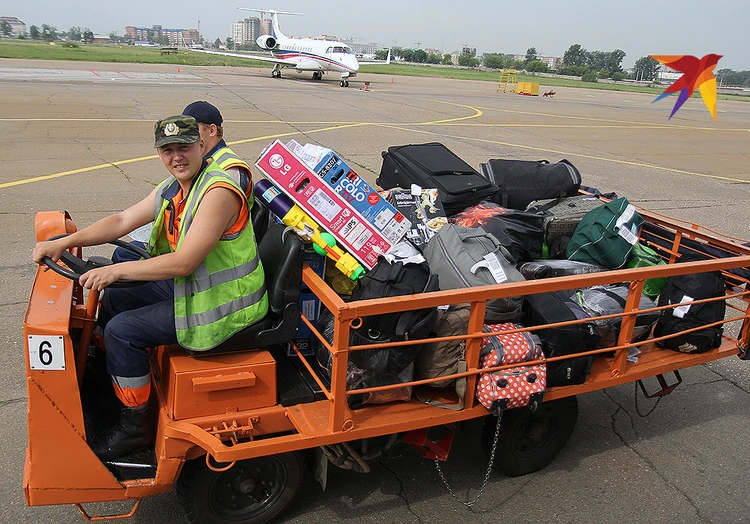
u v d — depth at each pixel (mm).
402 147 5031
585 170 13164
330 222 3072
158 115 16484
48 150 11266
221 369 2635
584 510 3344
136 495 2625
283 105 20859
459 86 45594
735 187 12797
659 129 23281
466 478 3551
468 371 2900
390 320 2719
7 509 3002
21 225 7109
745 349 4070
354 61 34094
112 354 2582
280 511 3029
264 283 2799
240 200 2621
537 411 3432
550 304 3287
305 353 3285
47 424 2404
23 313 5066
